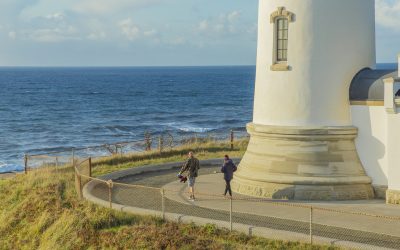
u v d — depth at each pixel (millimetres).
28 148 57375
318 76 19531
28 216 18969
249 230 15125
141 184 22891
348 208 17797
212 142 33875
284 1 19750
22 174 25969
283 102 19859
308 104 19578
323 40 19484
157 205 18562
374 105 19094
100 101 119938
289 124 19750
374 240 14219
